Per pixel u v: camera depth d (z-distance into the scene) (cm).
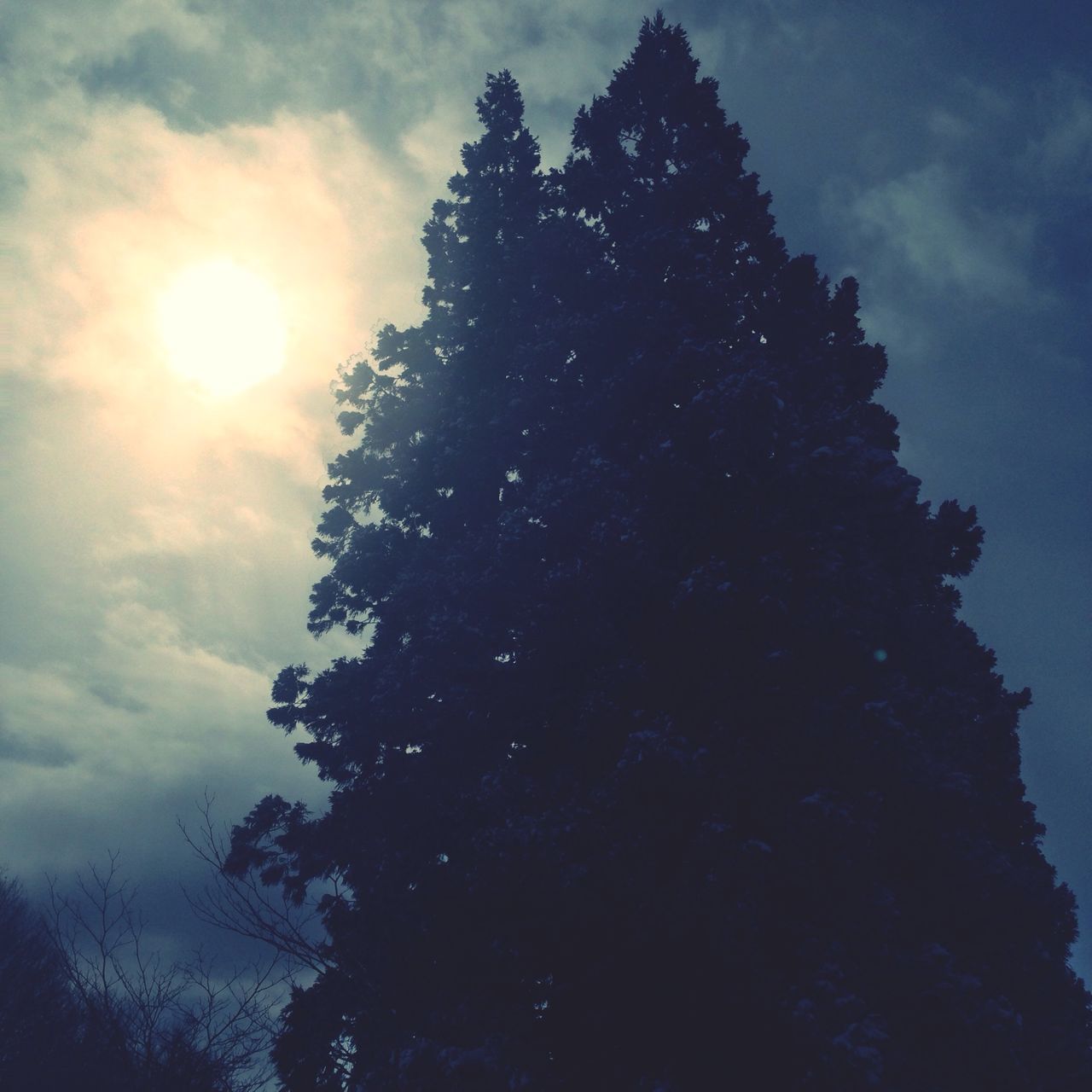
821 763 1217
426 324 2158
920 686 1466
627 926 1120
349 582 1889
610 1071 1112
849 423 1541
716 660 1255
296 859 1648
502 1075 1117
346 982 1335
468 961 1279
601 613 1323
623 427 1585
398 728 1597
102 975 967
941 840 1270
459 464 1770
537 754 1368
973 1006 1131
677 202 1878
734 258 1942
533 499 1473
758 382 1334
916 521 1502
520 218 2122
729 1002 1073
